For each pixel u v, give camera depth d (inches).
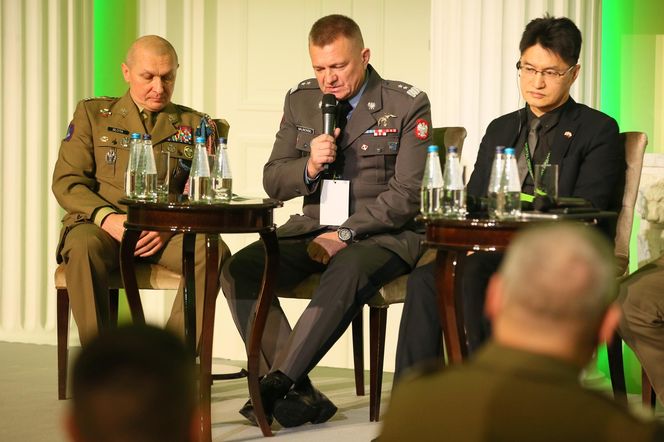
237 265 253.3
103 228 264.7
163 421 68.5
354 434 234.8
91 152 280.1
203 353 218.1
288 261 253.8
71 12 357.1
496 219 194.7
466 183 271.7
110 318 271.7
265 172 266.5
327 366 343.3
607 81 327.9
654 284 229.0
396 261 245.3
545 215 199.8
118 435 68.1
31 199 357.4
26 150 358.0
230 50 366.0
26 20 357.1
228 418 251.3
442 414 83.9
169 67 279.0
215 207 214.8
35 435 230.7
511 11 298.7
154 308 366.0
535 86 238.2
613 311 87.4
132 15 378.6
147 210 219.3
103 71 380.8
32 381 292.0
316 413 238.4
